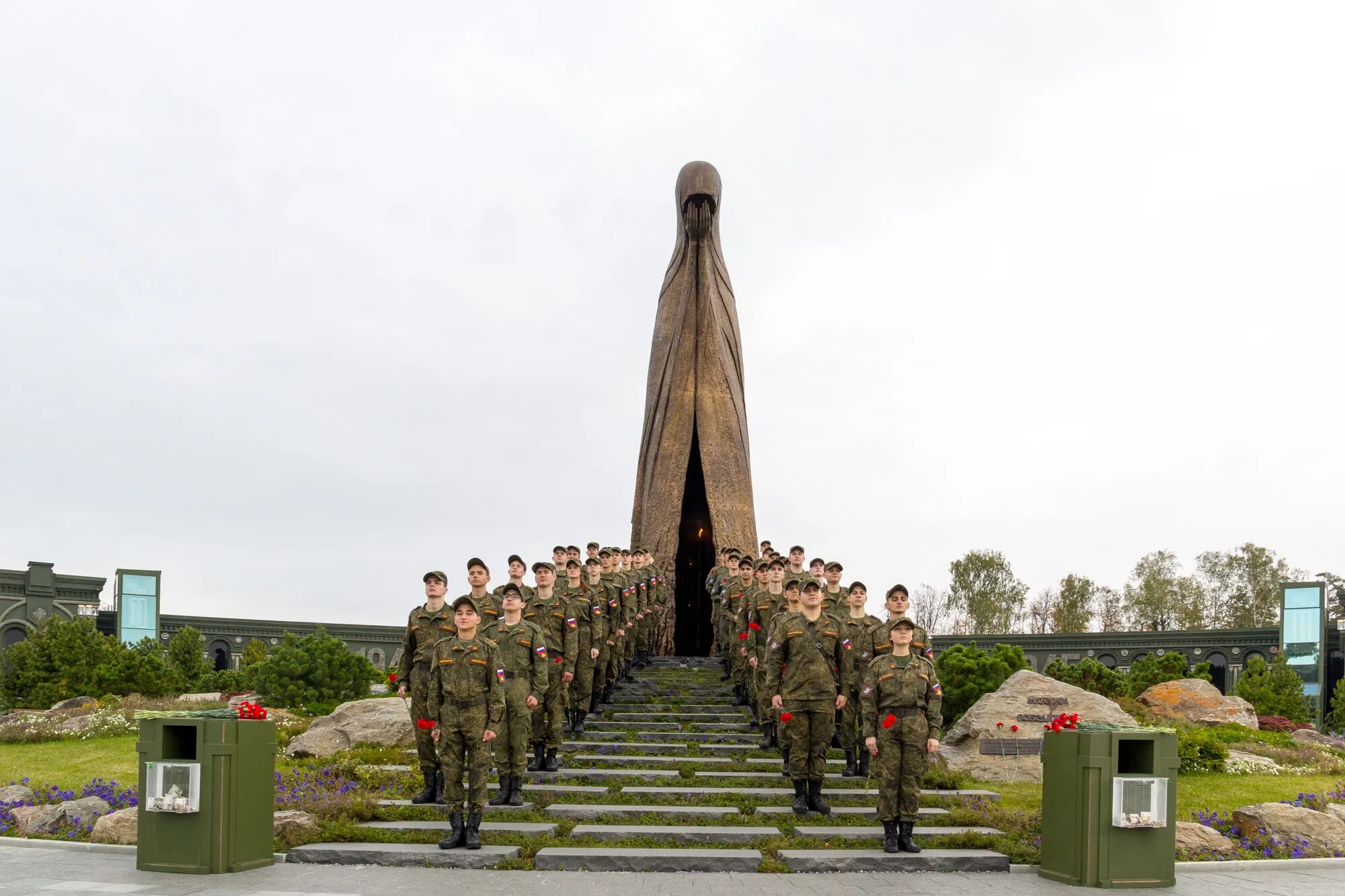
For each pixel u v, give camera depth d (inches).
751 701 634.2
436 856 388.8
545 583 526.6
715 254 1116.5
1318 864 416.8
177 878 358.0
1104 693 1015.6
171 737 386.3
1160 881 360.8
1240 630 1759.4
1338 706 1478.8
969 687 819.4
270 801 393.7
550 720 513.7
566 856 386.0
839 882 362.9
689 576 1172.5
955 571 2696.9
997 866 391.9
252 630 1920.5
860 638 509.7
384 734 641.6
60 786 578.9
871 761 478.0
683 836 415.2
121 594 1723.7
